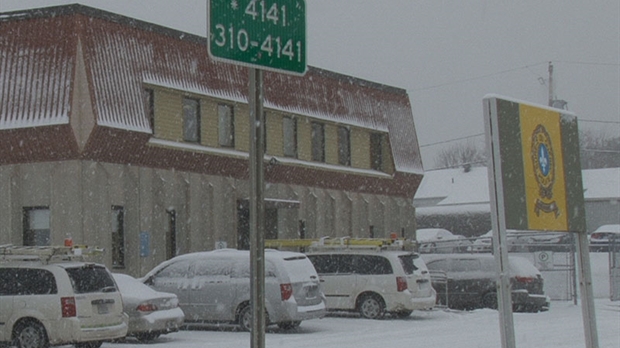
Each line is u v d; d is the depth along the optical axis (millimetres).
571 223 10453
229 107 31641
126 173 27375
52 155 26094
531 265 29016
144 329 19312
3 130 26109
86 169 26031
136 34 27703
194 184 29797
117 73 26703
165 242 28766
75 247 18484
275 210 34656
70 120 25453
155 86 27984
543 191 9852
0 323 17578
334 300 25578
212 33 6773
